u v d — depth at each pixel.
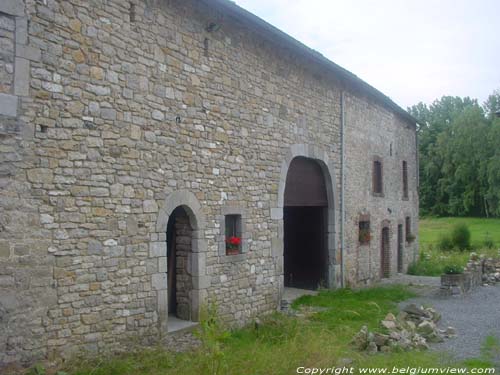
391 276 16.27
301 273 12.82
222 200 8.34
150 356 6.11
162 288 7.06
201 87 7.96
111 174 6.46
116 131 6.54
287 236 13.12
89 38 6.24
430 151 51.38
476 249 23.59
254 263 9.09
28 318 5.51
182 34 7.63
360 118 13.81
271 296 9.50
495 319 9.47
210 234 8.03
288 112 10.32
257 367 5.54
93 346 6.15
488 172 43.94
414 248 19.19
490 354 6.93
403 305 10.90
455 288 12.38
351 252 13.12
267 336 7.55
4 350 5.28
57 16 5.88
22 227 5.50
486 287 13.94
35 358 5.54
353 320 8.95
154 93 7.11
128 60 6.74
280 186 9.92
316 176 11.95
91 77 6.25
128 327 6.59
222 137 8.38
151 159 7.02
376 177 15.36
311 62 11.03
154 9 7.15
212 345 5.55
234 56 8.72
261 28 8.91
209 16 8.12
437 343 7.57
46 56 5.76
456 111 53.72
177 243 7.95
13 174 5.43
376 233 14.92
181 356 6.19
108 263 6.38
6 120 5.37
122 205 6.59
